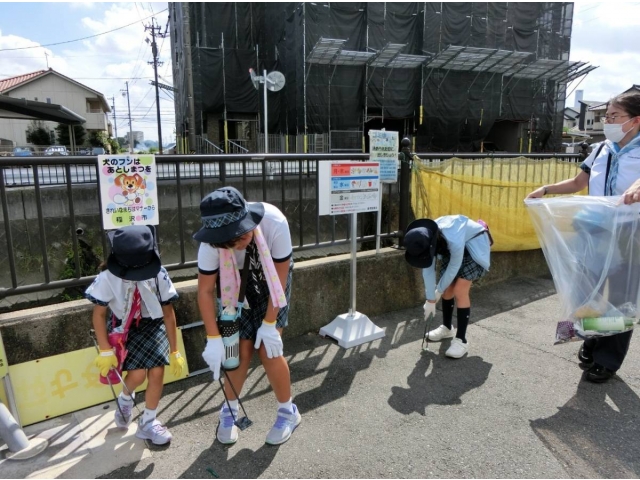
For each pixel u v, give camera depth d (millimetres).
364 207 3514
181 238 3166
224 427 2270
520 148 26984
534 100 26172
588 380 2891
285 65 22703
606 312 2650
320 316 3742
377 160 3982
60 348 2615
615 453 2188
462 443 2266
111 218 2689
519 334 3664
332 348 3395
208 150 22469
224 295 2066
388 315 4113
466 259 3201
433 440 2291
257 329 2209
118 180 2689
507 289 4836
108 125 51594
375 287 4062
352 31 21656
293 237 6133
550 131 27109
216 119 24094
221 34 22922
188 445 2266
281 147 22469
